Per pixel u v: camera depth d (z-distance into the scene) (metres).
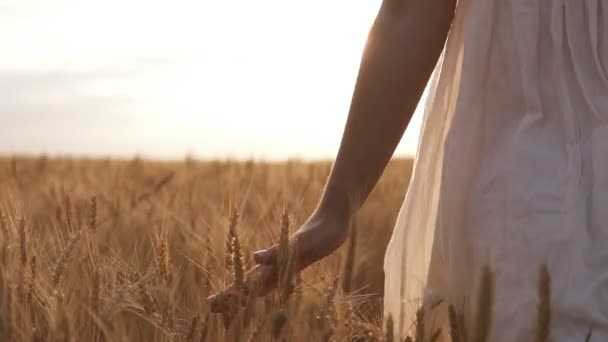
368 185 1.90
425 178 1.98
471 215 1.76
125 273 2.60
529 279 1.67
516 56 1.76
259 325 2.02
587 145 1.69
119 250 2.86
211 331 2.22
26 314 2.36
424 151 1.98
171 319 2.37
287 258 1.91
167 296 2.44
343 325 2.13
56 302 2.38
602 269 1.64
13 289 2.35
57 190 4.33
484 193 1.74
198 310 2.35
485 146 1.78
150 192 4.31
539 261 1.67
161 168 8.01
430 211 1.99
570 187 1.67
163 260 2.52
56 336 2.22
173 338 2.31
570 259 1.65
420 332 1.84
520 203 1.69
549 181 1.68
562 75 1.72
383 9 1.90
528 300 1.67
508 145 1.74
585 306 1.64
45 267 2.70
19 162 6.79
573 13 1.73
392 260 2.04
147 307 2.40
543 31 1.74
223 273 2.49
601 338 1.64
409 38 1.87
